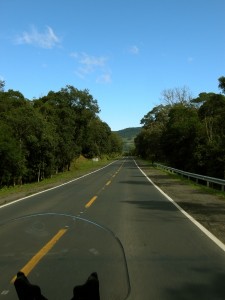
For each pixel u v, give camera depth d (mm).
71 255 5367
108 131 147250
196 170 52750
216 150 44688
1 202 17484
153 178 36031
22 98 50656
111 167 69750
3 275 4930
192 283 5707
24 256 5312
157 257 7285
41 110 58562
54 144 46062
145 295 5188
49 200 17750
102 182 30984
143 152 137750
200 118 60062
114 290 4887
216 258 7230
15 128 40156
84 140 76500
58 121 59094
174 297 5117
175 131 61438
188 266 6648
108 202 16797
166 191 22516
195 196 19641
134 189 23953
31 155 43094
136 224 11109
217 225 11055
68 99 71062
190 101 74938
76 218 7082
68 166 70250
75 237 6090
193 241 8797
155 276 6047
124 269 5539
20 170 37469
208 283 5715
